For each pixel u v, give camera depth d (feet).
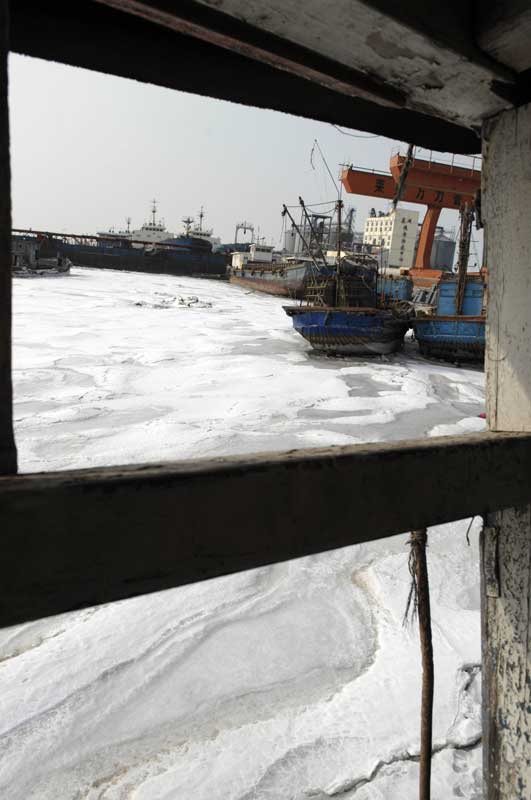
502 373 5.03
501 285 4.99
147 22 3.44
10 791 9.20
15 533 2.05
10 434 2.31
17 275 122.01
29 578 2.09
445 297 69.00
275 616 14.44
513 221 4.81
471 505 3.71
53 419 32.45
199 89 4.13
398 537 19.10
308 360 58.70
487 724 5.28
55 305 87.86
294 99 4.50
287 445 30.19
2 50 2.18
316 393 42.57
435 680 11.68
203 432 31.27
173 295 115.85
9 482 2.10
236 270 153.69
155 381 44.01
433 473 3.43
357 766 9.49
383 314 61.82
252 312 98.89
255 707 11.10
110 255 165.58
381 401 41.19
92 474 2.28
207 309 98.37
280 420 34.99
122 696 11.41
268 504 2.67
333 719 10.66
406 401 41.63
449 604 15.23
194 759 9.76
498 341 5.05
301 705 11.15
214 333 72.18
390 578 16.47
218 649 13.00
